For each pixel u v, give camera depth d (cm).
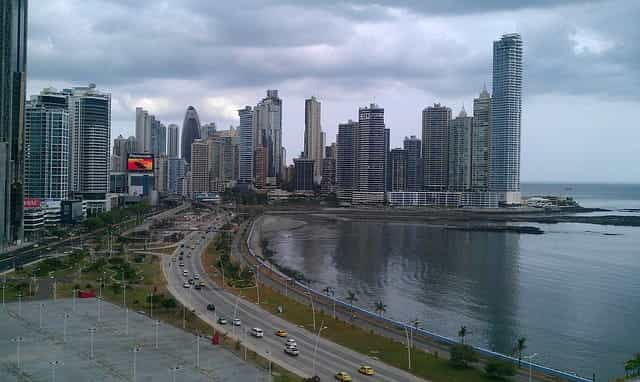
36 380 17825
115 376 18300
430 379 19250
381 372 19825
